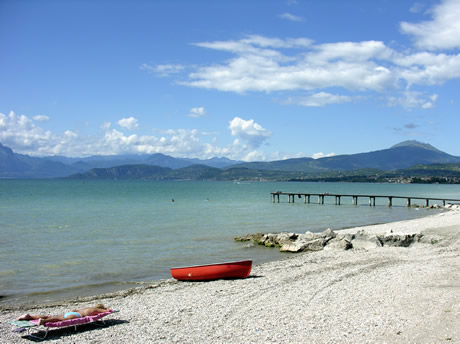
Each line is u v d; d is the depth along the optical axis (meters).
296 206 71.31
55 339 10.63
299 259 22.73
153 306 13.80
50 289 17.09
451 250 22.64
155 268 21.31
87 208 62.97
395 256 22.00
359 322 11.05
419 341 9.45
